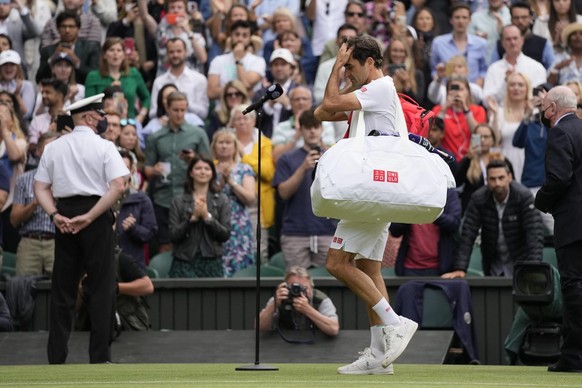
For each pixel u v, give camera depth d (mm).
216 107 45469
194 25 48000
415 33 45594
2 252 40250
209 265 37500
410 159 21484
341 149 21375
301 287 32625
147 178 42062
